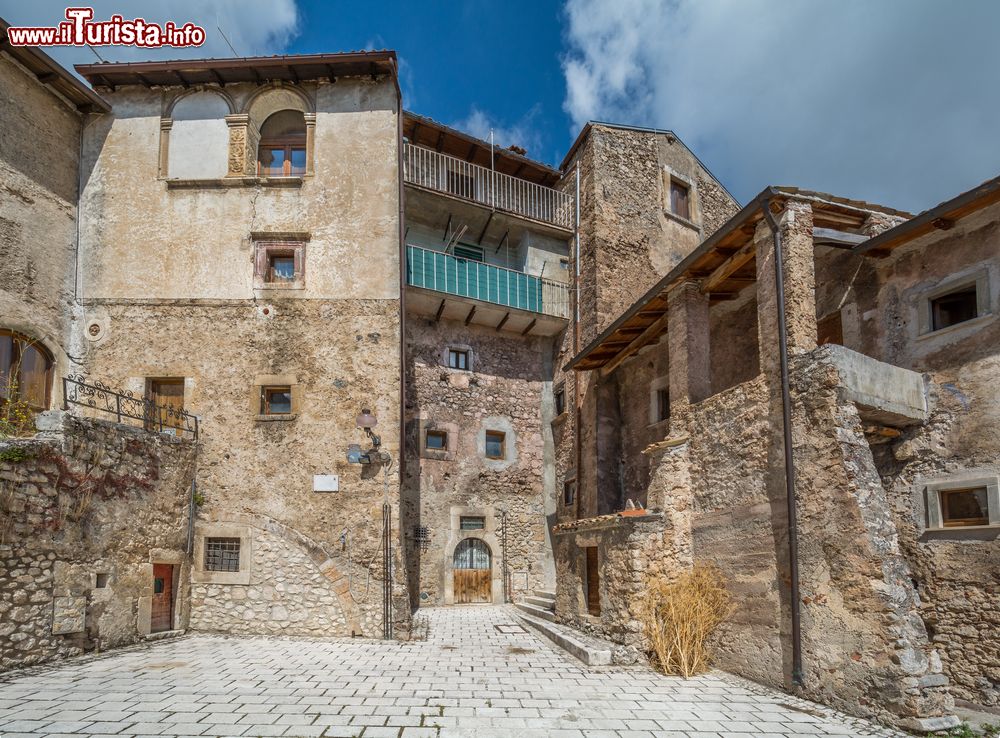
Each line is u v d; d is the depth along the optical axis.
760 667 7.39
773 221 7.84
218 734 5.21
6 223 10.09
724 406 8.55
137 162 11.71
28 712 5.68
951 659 6.75
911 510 7.40
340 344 11.22
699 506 8.83
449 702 6.38
